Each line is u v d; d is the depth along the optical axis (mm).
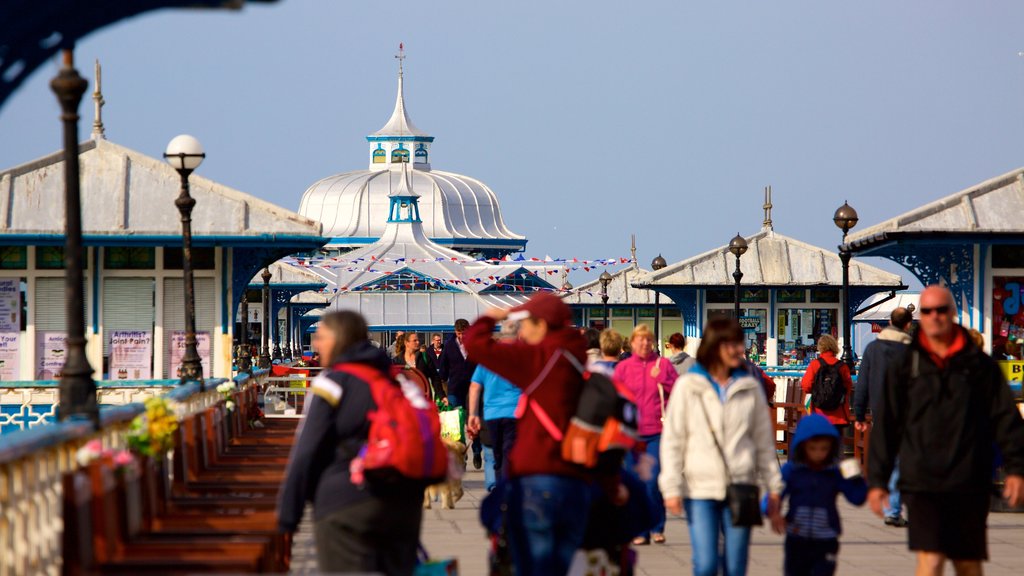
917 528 26578
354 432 24281
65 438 22516
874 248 66500
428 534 44000
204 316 72812
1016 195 65125
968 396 26391
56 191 72000
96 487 22422
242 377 59094
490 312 25016
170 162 53156
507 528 24875
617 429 24344
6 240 69562
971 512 26453
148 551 24344
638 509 26250
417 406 24281
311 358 140625
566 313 25125
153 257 72750
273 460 40844
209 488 33156
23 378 71438
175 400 35625
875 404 45812
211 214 72000
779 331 120312
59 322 71812
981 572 26859
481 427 48469
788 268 119562
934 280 66812
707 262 119875
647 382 40938
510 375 24609
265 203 72875
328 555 24156
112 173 73312
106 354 72438
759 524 27312
